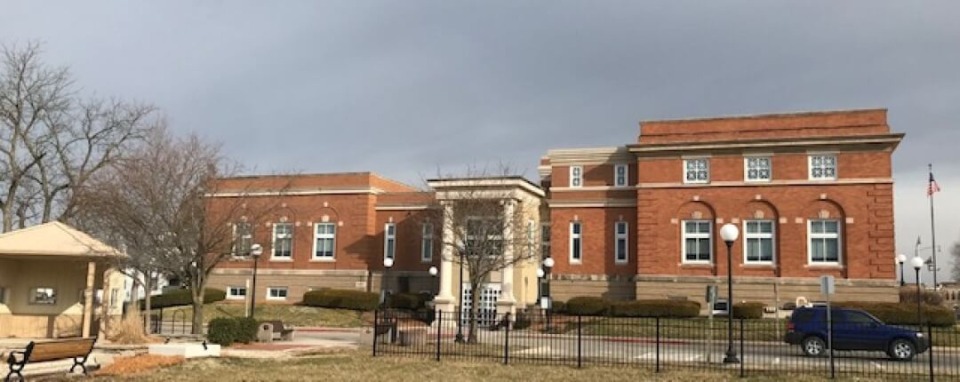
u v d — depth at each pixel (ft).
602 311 132.87
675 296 135.23
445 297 136.46
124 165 105.60
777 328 105.50
